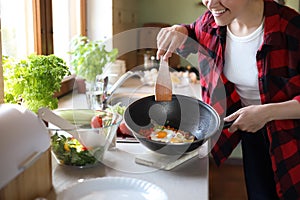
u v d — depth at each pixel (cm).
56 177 101
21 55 192
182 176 102
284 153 131
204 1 116
